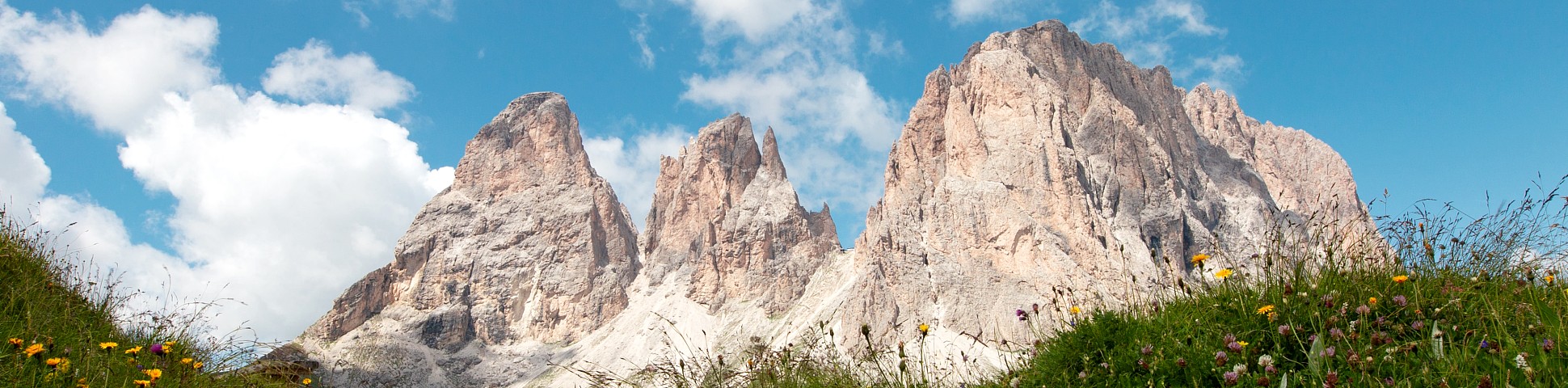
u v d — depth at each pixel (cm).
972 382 1402
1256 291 1312
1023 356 1451
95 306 1698
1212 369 1158
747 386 1484
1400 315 1180
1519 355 1006
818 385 1428
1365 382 1022
